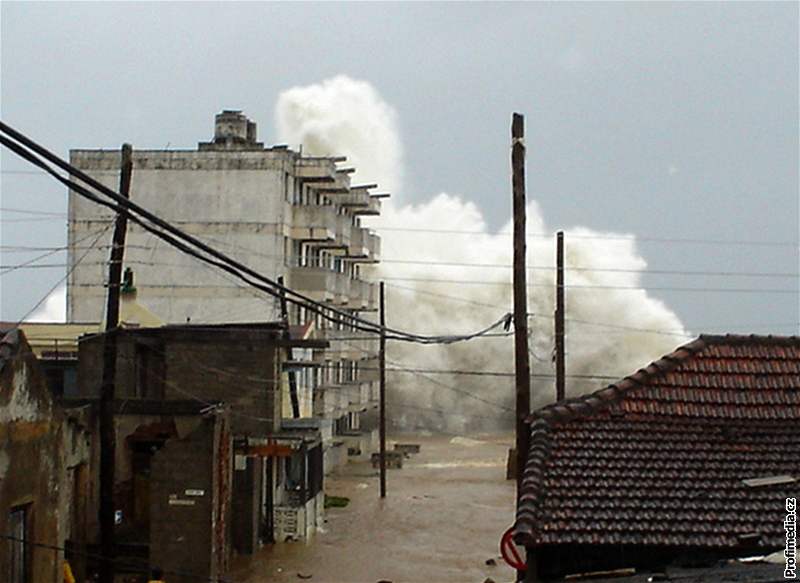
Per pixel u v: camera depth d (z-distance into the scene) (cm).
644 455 1400
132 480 2967
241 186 5269
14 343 1742
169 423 2859
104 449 2116
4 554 1678
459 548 3450
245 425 3519
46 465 1845
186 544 2805
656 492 1343
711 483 1356
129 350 3481
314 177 5556
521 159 1877
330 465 5509
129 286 3619
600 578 1291
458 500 4497
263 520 3544
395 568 3130
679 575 1255
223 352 3541
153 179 5303
